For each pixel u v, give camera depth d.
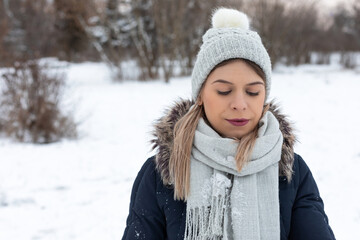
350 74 17.64
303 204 1.19
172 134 1.24
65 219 3.51
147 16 17.41
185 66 17.81
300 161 1.29
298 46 24.91
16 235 3.24
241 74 1.12
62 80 7.00
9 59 6.88
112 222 3.43
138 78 15.91
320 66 24.36
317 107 8.77
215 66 1.16
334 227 3.11
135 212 1.25
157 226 1.22
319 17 29.05
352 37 26.91
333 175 4.24
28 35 24.02
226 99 1.12
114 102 10.23
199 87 1.23
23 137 6.35
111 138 6.46
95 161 5.13
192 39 17.09
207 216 1.13
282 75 17.84
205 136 1.16
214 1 15.67
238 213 1.11
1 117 6.71
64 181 4.41
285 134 1.23
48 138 6.43
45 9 26.83
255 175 1.15
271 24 19.11
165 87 13.45
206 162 1.16
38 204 3.82
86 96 11.34
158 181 1.24
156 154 1.25
